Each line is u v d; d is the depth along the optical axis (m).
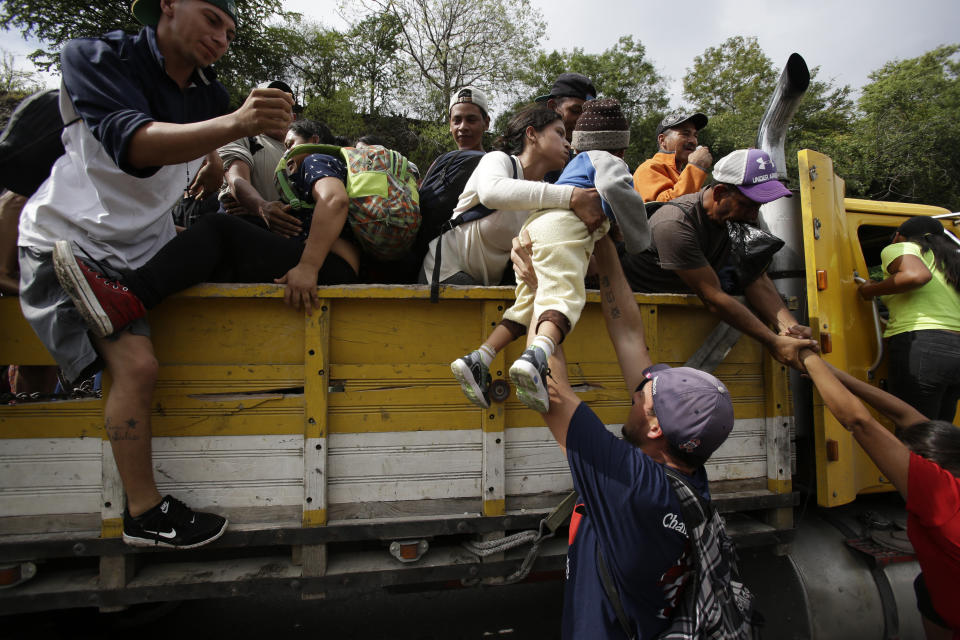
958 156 19.39
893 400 2.26
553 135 2.20
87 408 1.83
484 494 2.03
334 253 2.19
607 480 1.42
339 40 23.05
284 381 1.93
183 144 1.67
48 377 2.65
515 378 1.46
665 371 1.56
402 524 1.93
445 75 24.08
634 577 1.38
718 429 1.42
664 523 1.36
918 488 1.94
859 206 3.09
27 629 2.18
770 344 2.22
